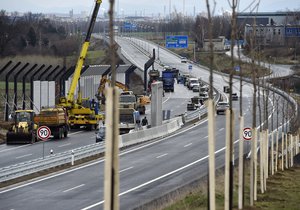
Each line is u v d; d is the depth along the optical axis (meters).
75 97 153.12
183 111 170.62
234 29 41.66
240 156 49.16
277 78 151.25
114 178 26.02
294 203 56.59
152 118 116.81
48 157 75.69
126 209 50.59
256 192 57.31
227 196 40.97
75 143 105.50
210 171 35.53
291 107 127.25
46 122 111.62
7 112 129.88
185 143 102.50
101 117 133.88
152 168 75.81
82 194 58.88
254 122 54.41
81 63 132.12
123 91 165.75
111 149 25.80
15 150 96.62
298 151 97.75
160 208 48.69
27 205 53.75
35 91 134.38
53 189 62.03
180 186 61.00
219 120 143.12
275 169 79.19
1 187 63.62
